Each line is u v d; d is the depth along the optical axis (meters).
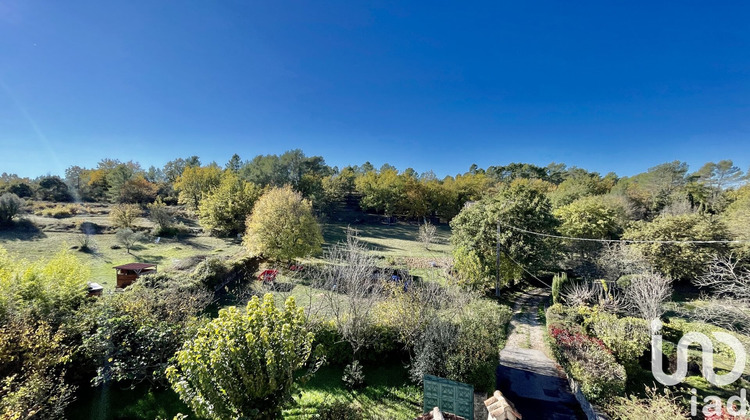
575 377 10.17
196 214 47.91
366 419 8.32
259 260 27.45
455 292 13.43
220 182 50.00
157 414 7.95
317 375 10.42
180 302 11.41
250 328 6.28
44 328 7.70
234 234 41.22
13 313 8.25
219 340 5.75
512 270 22.91
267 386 5.98
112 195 50.31
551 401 9.99
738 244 21.22
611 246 25.44
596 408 8.95
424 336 10.36
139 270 19.52
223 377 5.63
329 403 8.88
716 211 35.22
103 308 9.45
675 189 46.88
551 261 25.66
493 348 10.26
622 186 53.47
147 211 45.97
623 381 9.43
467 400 8.30
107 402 8.22
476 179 70.94
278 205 26.94
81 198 51.16
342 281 13.40
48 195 47.25
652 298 14.60
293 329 6.70
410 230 56.31
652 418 7.17
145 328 8.88
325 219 51.69
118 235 30.34
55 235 31.52
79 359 8.21
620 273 21.56
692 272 21.70
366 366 11.20
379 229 54.88
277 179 54.69
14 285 9.55
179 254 29.86
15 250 25.56
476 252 22.86
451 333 10.25
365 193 64.38
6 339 6.98
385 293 13.96
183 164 77.50
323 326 11.30
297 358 6.49
